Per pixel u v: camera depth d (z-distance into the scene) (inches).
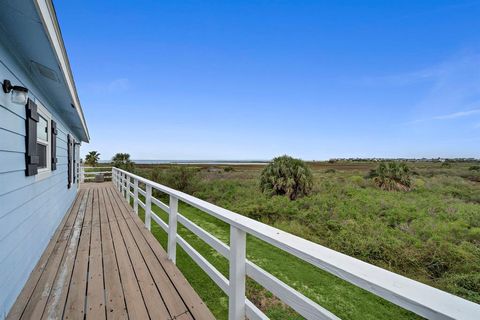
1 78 72.1
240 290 55.9
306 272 145.9
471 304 21.6
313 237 223.3
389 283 25.6
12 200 80.4
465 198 380.8
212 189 456.4
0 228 70.0
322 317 34.1
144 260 109.0
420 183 489.7
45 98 134.0
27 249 94.8
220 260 154.9
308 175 390.0
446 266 167.8
